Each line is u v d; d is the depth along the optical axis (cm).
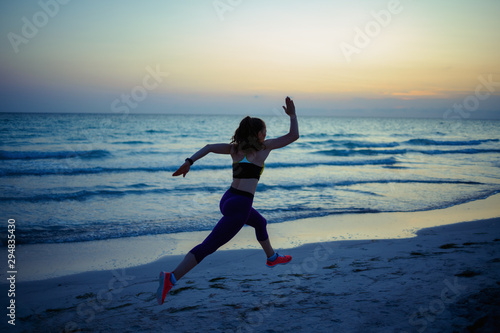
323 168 1773
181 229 715
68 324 296
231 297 342
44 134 3478
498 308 244
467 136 4891
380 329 236
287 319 270
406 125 9181
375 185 1270
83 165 1759
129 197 1034
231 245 606
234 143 291
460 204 963
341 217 815
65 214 830
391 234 671
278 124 6394
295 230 704
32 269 494
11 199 973
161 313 308
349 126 7738
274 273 437
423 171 1670
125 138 3569
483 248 474
